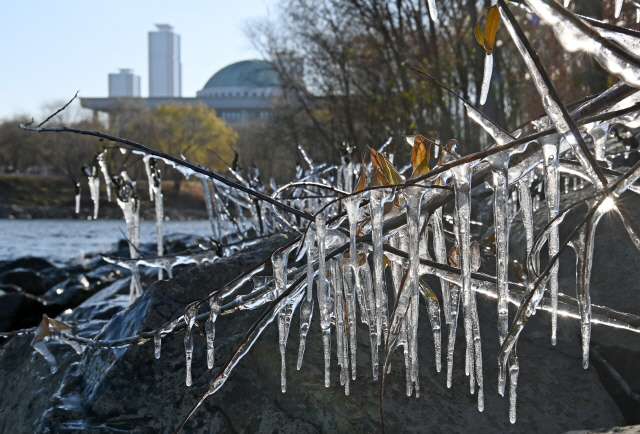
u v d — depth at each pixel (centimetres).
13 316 587
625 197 263
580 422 206
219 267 254
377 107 1623
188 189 4897
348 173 375
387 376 214
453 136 1390
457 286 177
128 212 329
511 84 1362
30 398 246
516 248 286
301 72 2314
